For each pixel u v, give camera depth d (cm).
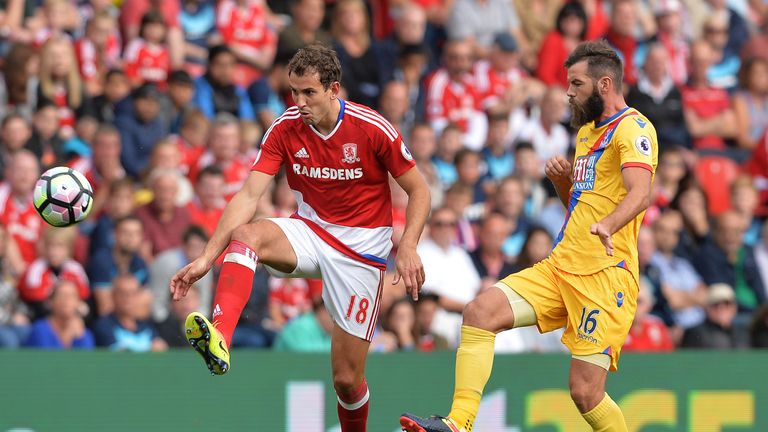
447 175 3747
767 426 3123
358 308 2047
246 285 1862
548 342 3331
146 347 3064
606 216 1878
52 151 3441
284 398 2842
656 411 3067
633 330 3434
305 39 3888
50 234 3117
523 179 3806
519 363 2980
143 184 3419
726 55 4694
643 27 4472
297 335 3103
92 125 3541
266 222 1966
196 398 2784
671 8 4519
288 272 1998
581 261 1956
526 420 2964
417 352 2919
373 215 2027
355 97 3903
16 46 3547
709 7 4744
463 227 3544
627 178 1869
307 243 1992
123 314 3042
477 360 1933
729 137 4369
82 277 3134
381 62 3988
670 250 3666
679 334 3531
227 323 1819
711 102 4369
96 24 3772
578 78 1945
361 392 2153
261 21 4069
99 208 3369
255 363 2836
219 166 3441
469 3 4250
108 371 2734
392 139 1944
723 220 3788
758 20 4875
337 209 2009
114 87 3616
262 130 3803
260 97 3844
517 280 1988
